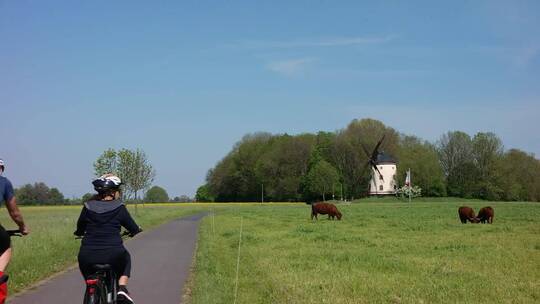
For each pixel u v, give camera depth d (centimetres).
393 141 11306
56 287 1191
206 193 13788
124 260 757
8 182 743
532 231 2689
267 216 4697
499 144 11425
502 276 1315
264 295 1095
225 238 2425
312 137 12331
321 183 10869
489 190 11144
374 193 10975
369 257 1656
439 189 11150
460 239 2250
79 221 759
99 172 5047
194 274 1376
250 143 12938
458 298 1070
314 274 1328
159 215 5016
